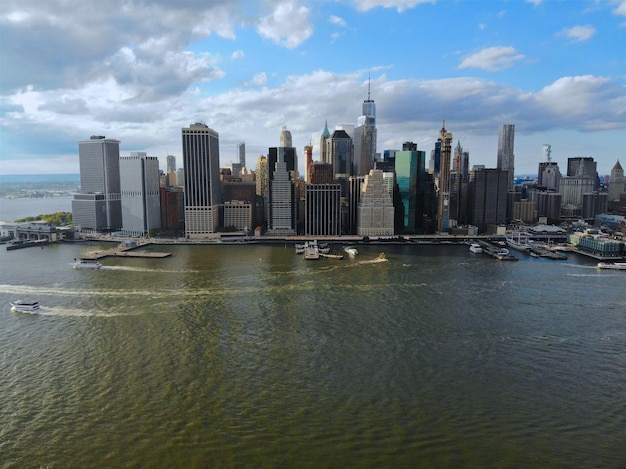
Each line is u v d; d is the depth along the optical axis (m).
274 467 131.75
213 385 177.00
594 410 159.12
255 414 157.38
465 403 163.62
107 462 134.38
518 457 134.75
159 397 168.62
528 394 169.75
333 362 196.00
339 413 157.50
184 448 140.12
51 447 141.00
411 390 172.62
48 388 175.12
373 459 134.62
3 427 150.75
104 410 160.38
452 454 136.38
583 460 133.25
